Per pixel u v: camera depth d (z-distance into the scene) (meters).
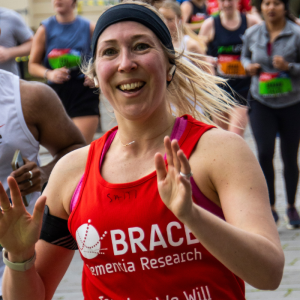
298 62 12.03
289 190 11.68
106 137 4.40
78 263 10.24
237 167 3.85
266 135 11.69
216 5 25.06
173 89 4.85
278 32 12.04
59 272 4.66
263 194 3.81
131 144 4.22
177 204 3.40
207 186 3.94
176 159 3.47
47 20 14.10
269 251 3.54
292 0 21.09
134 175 4.11
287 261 9.52
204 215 3.44
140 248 3.90
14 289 4.36
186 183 3.38
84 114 13.56
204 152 3.96
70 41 13.85
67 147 6.49
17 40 12.73
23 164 5.83
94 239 4.02
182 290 3.91
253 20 15.70
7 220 4.07
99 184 4.09
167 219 3.84
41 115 6.11
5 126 5.86
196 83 4.89
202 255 3.87
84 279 4.34
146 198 3.89
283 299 8.00
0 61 12.09
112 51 4.12
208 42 15.73
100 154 4.30
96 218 4.00
